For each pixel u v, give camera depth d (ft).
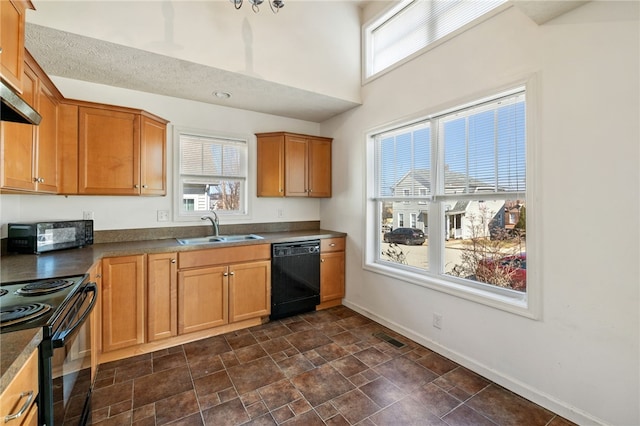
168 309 8.45
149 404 6.17
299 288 10.85
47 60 7.54
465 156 7.92
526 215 6.32
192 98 10.37
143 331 8.09
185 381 6.97
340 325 10.14
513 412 5.94
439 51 8.17
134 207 9.71
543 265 6.06
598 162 5.31
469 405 6.15
